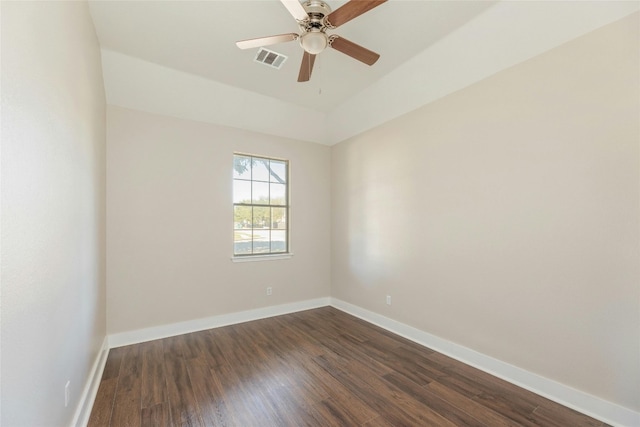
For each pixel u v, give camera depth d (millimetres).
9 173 897
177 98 3379
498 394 2236
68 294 1569
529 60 2318
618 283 1885
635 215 1823
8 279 894
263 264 4152
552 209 2191
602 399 1935
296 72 3186
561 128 2143
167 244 3449
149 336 3305
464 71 2713
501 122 2504
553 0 2000
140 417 1975
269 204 4332
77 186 1766
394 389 2311
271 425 1897
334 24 2008
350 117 4098
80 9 1879
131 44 2672
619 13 1865
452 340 2895
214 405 2105
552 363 2178
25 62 1019
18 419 963
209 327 3689
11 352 916
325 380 2445
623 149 1870
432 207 3113
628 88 1848
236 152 3988
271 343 3223
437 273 3053
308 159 4625
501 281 2502
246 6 2213
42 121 1180
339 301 4578
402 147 3492
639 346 1802
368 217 4016
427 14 2295
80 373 1848
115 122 3189
